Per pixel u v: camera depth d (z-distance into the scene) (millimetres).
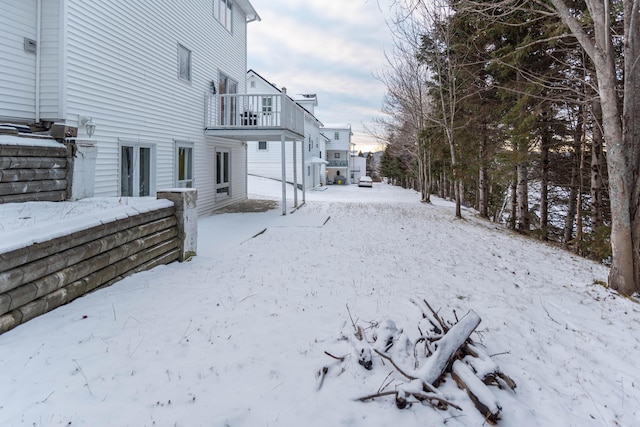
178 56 10547
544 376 3033
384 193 29734
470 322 3105
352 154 61875
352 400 2490
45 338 2965
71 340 2998
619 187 5309
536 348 3506
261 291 4602
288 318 3795
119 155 8117
